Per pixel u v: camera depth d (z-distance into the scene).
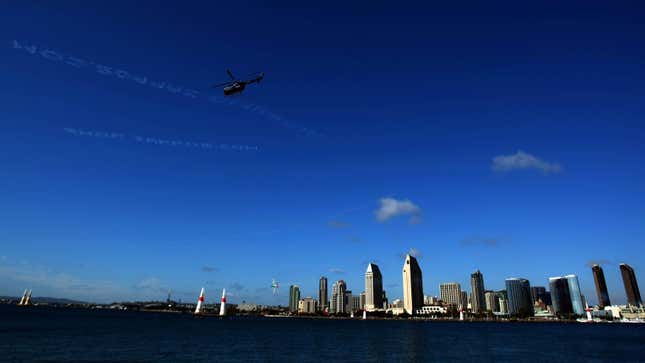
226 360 83.25
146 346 101.44
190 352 93.69
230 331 186.38
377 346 125.81
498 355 107.06
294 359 88.94
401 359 94.00
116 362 72.88
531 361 95.75
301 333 189.12
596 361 97.94
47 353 80.56
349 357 95.38
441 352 111.31
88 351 86.19
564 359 100.69
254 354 95.56
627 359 102.50
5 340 100.62
